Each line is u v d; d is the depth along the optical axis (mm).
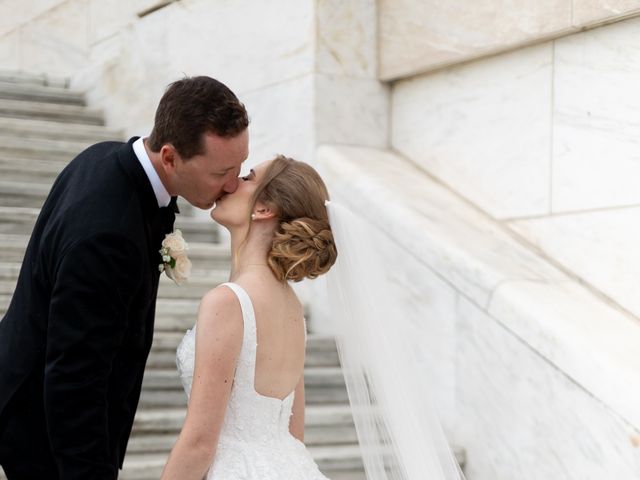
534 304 5785
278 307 3727
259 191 3760
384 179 7266
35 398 3705
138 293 3697
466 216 6992
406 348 4387
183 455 3500
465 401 6277
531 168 6727
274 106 8094
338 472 5977
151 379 6277
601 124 6219
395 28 7785
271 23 8125
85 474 3477
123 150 3723
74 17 11781
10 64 12625
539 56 6664
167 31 9336
